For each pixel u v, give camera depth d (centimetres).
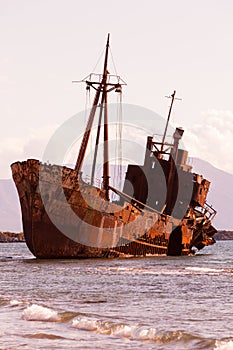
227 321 7950
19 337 6906
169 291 11369
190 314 8531
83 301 9856
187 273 15575
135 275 14712
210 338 6719
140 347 6419
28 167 17925
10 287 11919
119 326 7275
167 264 19450
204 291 11438
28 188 18050
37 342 6656
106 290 11456
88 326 7400
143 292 11175
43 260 19138
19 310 8650
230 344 6325
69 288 11750
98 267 16938
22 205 18775
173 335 6750
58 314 8131
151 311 8788
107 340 6738
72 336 6950
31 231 18312
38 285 12269
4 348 6391
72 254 19375
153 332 6925
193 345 6431
